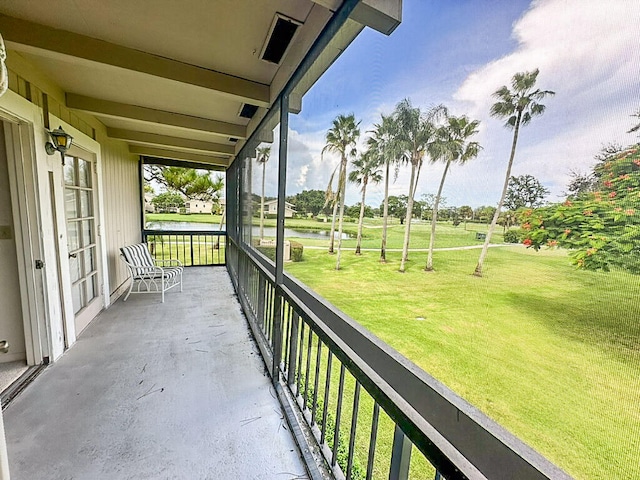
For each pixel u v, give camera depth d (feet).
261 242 10.82
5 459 2.85
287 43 6.15
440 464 1.84
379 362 3.27
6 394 6.24
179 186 28.37
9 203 7.11
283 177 6.82
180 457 4.83
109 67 6.54
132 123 12.63
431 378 2.53
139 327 10.24
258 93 8.15
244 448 5.06
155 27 5.82
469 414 2.13
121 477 4.44
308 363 5.19
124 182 16.10
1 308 7.30
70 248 9.36
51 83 8.20
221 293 14.89
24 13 5.54
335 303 4.75
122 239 15.51
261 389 6.79
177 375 7.27
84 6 5.28
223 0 4.96
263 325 8.97
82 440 5.08
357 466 4.26
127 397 6.31
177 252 21.89
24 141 7.03
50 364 7.55
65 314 8.32
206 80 7.47
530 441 1.76
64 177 8.93
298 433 5.23
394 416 2.37
